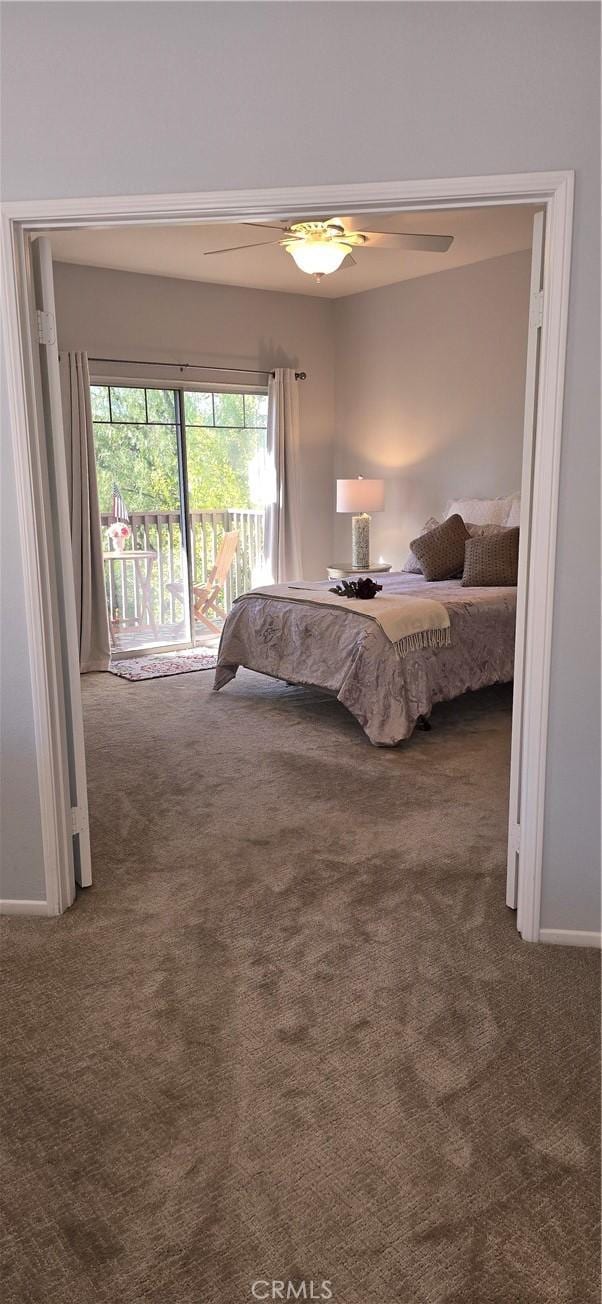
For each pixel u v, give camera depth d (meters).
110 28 2.21
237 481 6.98
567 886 2.44
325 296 7.03
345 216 2.31
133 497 6.44
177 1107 1.84
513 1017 2.13
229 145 2.23
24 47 2.23
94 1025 2.12
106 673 6.03
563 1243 1.51
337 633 4.44
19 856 2.65
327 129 2.19
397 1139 1.75
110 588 6.46
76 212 2.28
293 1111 1.83
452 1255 1.49
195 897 2.76
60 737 2.64
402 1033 2.07
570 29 2.06
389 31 2.13
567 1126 1.78
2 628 2.52
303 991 2.25
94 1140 1.76
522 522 2.42
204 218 2.33
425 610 4.39
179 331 6.34
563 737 2.36
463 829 3.24
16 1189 1.65
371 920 2.60
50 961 2.41
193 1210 1.59
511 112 2.12
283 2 2.15
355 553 6.65
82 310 5.87
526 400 2.37
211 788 3.72
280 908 2.67
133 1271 1.47
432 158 2.17
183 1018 2.14
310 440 7.22
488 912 2.64
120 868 2.97
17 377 2.36
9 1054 2.03
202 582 7.02
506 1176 1.65
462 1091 1.88
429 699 4.30
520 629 2.47
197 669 6.07
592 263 2.13
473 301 5.96
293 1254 1.50
